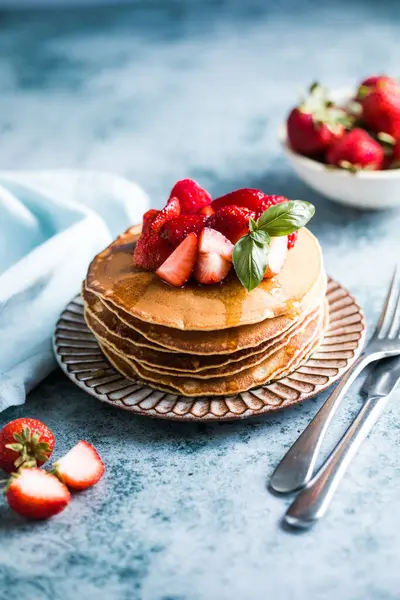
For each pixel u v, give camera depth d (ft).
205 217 2.70
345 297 2.88
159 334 2.61
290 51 4.99
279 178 3.65
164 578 2.35
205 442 2.62
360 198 3.32
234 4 5.94
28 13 5.93
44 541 2.43
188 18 5.71
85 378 2.71
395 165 3.35
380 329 2.83
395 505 2.45
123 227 3.32
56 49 5.25
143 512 2.47
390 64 4.64
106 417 2.70
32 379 2.78
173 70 4.83
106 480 2.54
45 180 3.39
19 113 4.34
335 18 5.52
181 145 3.93
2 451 2.55
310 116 3.35
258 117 4.14
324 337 2.79
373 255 3.20
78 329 2.85
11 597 2.33
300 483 2.45
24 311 2.88
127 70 4.87
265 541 2.40
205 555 2.38
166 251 2.67
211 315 2.59
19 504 2.43
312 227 3.35
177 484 2.52
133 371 2.69
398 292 2.97
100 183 3.37
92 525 2.45
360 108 3.40
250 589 2.32
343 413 2.66
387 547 2.37
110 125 4.15
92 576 2.36
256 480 2.52
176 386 2.64
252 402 2.62
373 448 2.57
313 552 2.37
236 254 2.58
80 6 6.00
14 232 3.10
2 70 4.94
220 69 4.81
